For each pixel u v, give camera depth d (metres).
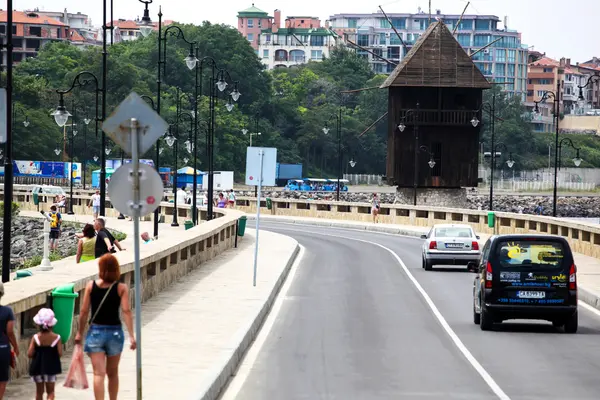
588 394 46.12
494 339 65.31
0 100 54.00
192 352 53.41
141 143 38.97
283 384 48.84
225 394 46.22
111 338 37.84
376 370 53.03
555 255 68.75
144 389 43.22
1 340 36.00
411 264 131.75
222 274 101.19
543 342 64.06
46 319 37.00
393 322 73.94
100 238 85.56
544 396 45.66
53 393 37.34
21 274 73.00
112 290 38.00
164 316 68.44
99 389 37.34
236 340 57.75
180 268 96.06
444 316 78.00
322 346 61.75
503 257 69.00
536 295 68.31
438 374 51.78
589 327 72.31
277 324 72.00
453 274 117.31
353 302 87.25
